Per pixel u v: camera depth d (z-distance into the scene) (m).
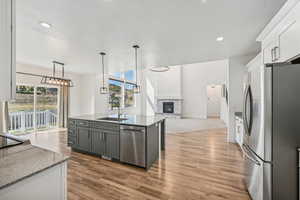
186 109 10.05
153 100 10.35
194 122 7.84
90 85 6.65
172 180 2.26
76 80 6.73
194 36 2.69
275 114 1.39
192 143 4.16
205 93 9.45
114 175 2.42
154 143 2.91
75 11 1.90
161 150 3.58
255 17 2.05
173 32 2.52
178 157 3.15
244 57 4.01
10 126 4.71
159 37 2.73
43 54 3.75
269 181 1.40
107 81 7.18
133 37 2.72
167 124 7.23
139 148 2.64
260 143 1.50
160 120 3.19
